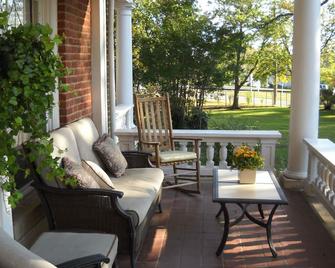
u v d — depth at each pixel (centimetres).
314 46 559
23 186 405
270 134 602
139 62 1213
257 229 445
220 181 413
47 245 276
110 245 280
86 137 456
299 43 561
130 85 796
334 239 421
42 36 242
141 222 357
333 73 1449
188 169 600
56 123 459
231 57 1250
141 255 385
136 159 497
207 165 630
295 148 574
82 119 485
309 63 559
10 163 245
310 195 539
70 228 346
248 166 399
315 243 412
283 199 361
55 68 255
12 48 234
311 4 551
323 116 1458
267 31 1389
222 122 1086
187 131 627
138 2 1245
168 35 1190
